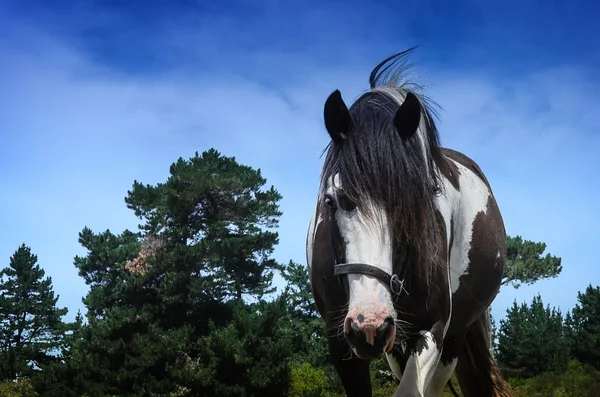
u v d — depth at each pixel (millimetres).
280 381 23625
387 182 3531
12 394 29109
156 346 23484
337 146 3783
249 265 28188
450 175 4379
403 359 4125
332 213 3705
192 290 24688
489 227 4605
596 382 22875
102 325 24656
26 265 38312
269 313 24641
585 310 35938
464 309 4457
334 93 3723
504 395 4969
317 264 4137
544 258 33125
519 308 33688
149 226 29234
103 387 23328
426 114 4074
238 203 28281
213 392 23312
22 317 37281
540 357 30453
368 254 3441
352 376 4172
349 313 3340
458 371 5023
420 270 3674
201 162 29156
